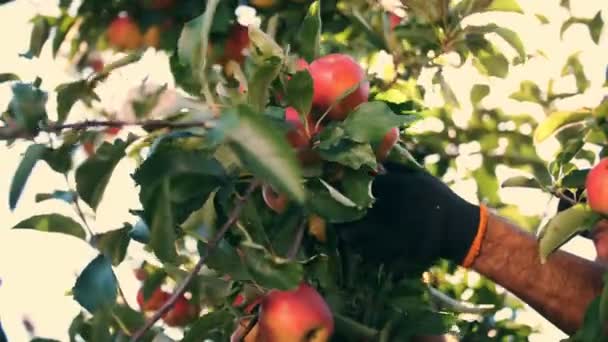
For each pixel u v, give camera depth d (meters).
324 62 1.93
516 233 2.23
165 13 2.51
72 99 1.91
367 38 2.54
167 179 1.77
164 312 1.74
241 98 1.82
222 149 1.81
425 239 2.06
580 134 2.13
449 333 2.64
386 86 2.46
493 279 2.22
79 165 1.84
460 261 2.18
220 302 2.18
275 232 2.03
